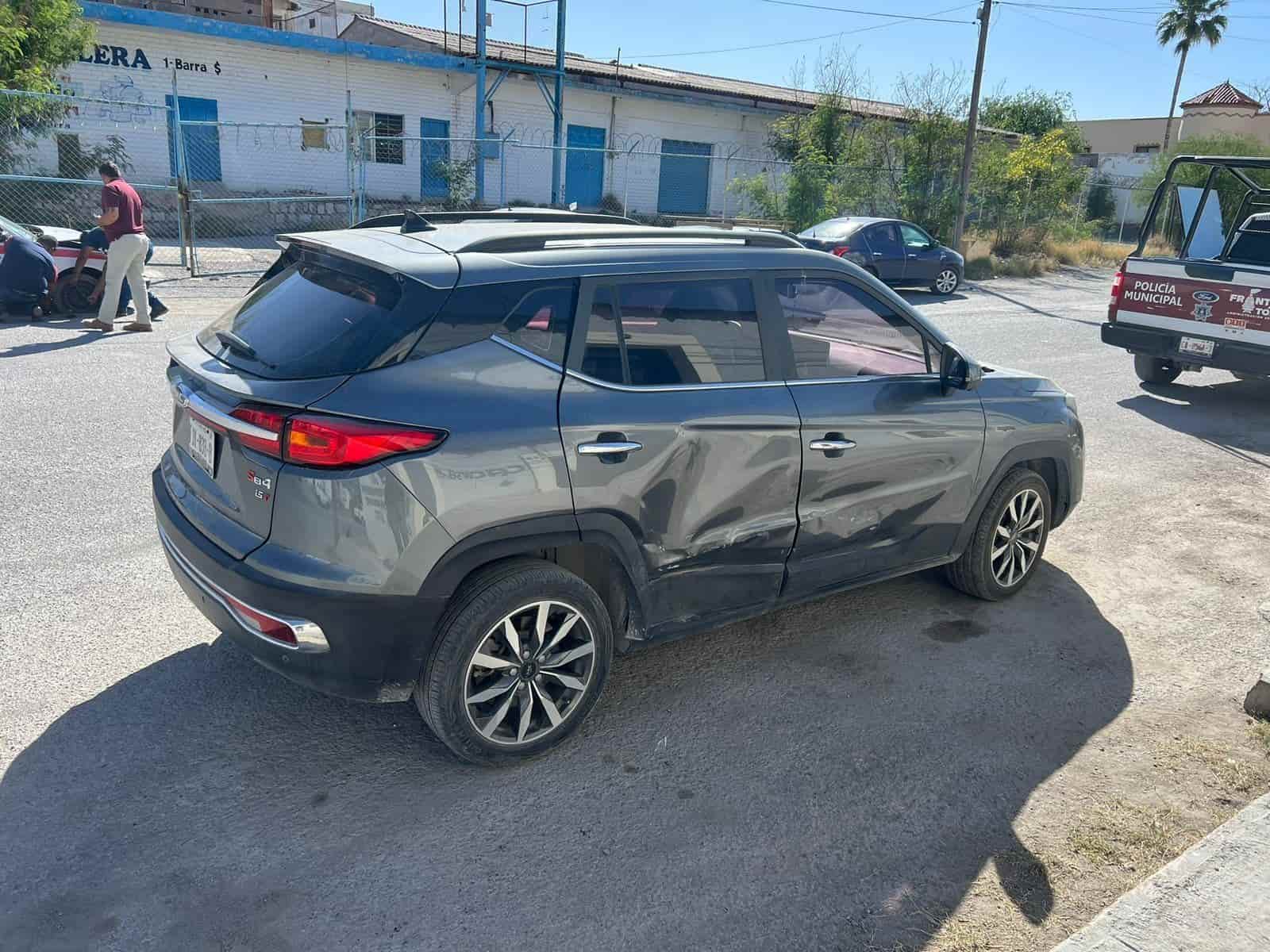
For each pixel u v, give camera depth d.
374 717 3.62
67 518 5.23
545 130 26.67
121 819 2.99
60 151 19.16
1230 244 10.71
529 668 3.26
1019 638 4.52
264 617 2.95
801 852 3.00
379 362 2.93
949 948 2.64
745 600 3.84
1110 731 3.76
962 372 4.16
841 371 3.97
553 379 3.17
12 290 10.23
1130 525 6.10
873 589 5.00
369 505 2.86
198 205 20.80
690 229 3.81
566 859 2.93
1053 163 26.91
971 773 3.45
